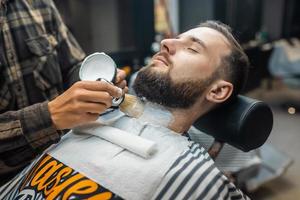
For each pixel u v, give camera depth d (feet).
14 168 2.87
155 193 2.20
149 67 2.82
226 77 2.83
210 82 2.77
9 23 2.90
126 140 2.39
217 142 3.12
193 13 10.68
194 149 2.52
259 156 6.13
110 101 2.28
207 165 2.35
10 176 3.10
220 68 2.80
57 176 2.43
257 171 5.96
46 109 2.31
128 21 7.60
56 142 2.60
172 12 10.66
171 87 2.69
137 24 7.82
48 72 3.10
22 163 2.69
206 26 3.04
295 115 10.87
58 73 3.20
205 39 2.83
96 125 2.63
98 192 2.23
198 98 2.78
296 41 13.46
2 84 2.85
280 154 6.95
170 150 2.39
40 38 3.08
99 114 2.41
